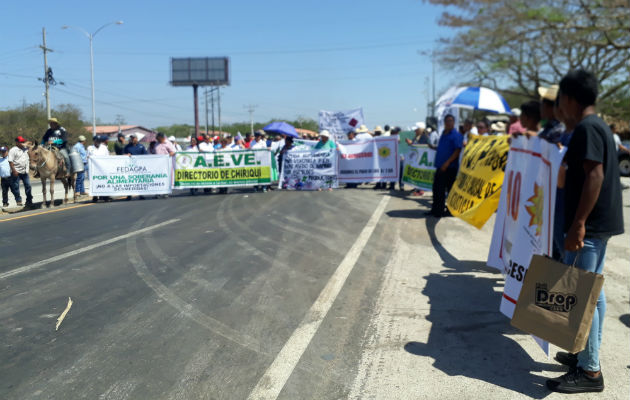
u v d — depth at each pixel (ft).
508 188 14.02
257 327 13.30
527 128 15.40
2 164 42.04
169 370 10.94
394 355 11.69
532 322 9.93
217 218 30.91
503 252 14.11
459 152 28.68
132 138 46.60
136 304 15.12
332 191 45.65
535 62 71.61
